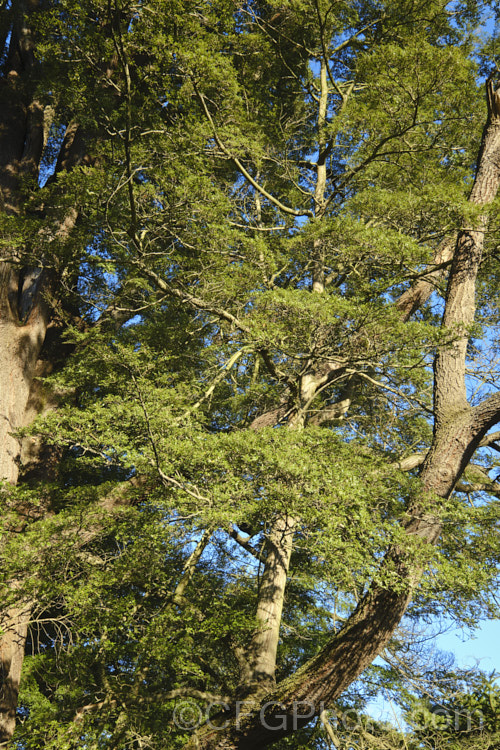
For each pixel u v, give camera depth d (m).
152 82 8.45
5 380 12.66
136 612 8.93
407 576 6.86
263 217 14.80
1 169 14.50
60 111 15.94
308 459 6.75
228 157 11.03
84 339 10.99
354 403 14.30
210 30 8.96
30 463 12.77
